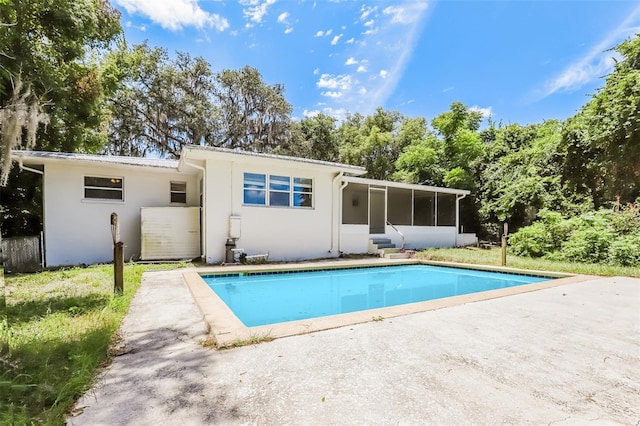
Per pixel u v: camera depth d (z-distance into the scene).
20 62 6.59
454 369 2.28
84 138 12.68
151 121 19.19
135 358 2.47
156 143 19.70
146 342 2.82
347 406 1.79
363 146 23.98
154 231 9.31
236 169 9.15
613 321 3.51
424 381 2.09
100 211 9.37
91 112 10.96
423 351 2.61
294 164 9.69
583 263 8.66
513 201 13.92
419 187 13.55
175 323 3.40
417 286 7.51
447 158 17.69
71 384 1.93
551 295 4.86
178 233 9.50
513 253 11.14
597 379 2.15
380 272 9.02
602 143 11.38
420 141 22.05
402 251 11.61
